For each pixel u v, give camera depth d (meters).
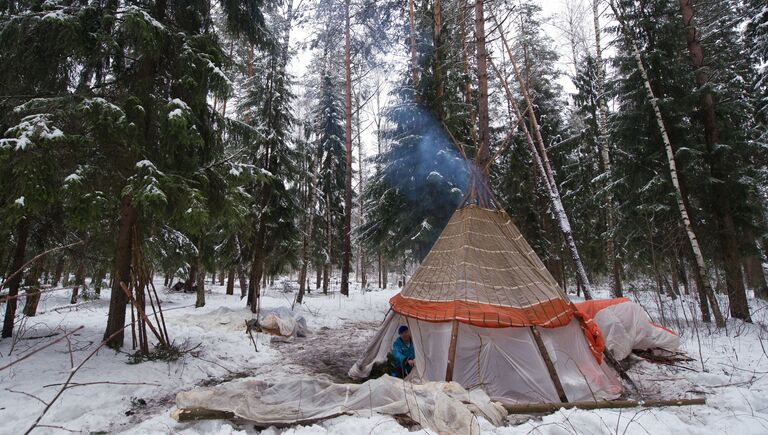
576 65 16.38
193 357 6.01
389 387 3.89
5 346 5.71
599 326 6.28
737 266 9.80
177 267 9.28
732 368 5.57
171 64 6.54
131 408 4.18
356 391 3.93
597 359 4.99
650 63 10.33
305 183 14.64
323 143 19.33
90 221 5.04
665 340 6.26
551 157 17.25
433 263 6.00
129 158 5.91
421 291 5.63
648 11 10.87
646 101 10.30
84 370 4.91
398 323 5.92
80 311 10.34
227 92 6.17
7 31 4.95
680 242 10.21
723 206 9.91
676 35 10.43
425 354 5.13
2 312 9.12
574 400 4.43
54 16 4.85
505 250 5.80
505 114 17.08
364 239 13.25
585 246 18.33
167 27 6.40
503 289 5.20
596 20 14.80
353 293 20.72
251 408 3.63
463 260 5.54
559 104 17.97
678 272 12.41
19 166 4.30
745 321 9.55
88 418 3.79
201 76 6.09
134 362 5.36
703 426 3.67
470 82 12.45
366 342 8.40
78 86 5.55
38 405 3.85
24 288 6.33
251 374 5.84
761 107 10.88
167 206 6.04
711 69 11.30
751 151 10.65
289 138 13.34
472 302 5.02
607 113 15.49
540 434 3.34
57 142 4.52
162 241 7.96
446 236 6.25
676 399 4.31
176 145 6.02
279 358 6.88
